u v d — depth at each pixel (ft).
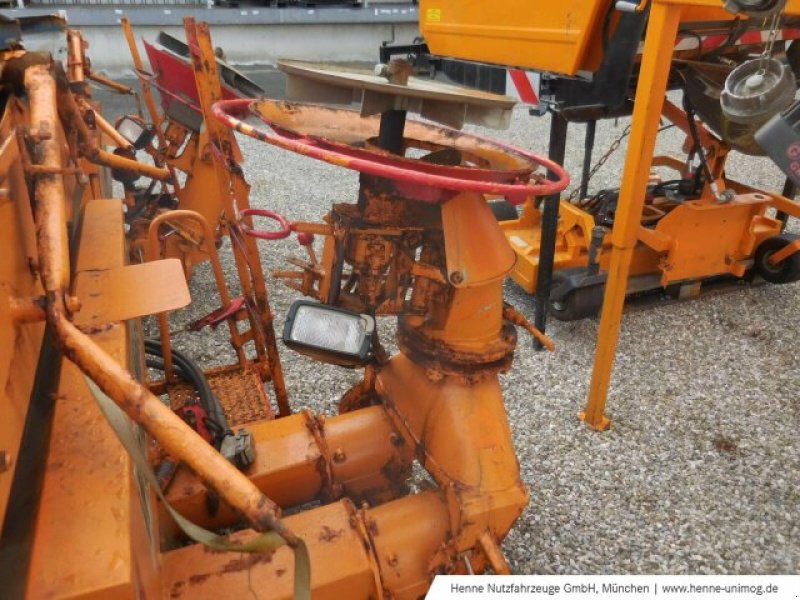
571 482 9.52
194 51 6.94
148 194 14.08
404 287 6.07
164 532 6.15
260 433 7.18
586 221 13.64
